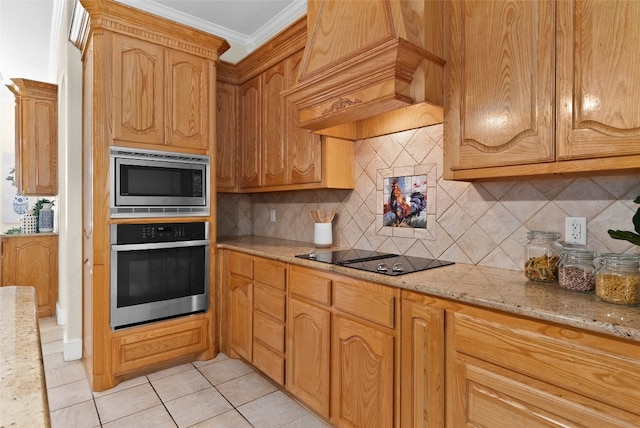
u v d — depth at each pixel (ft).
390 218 7.24
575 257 4.18
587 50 3.79
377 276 5.04
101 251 7.18
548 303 3.67
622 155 3.59
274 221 10.62
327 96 5.98
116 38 7.32
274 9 9.56
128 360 7.54
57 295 12.41
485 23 4.73
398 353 4.83
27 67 14.89
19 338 2.52
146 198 7.68
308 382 6.34
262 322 7.55
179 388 7.40
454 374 4.22
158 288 7.89
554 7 4.05
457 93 5.04
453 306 4.23
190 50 8.29
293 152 8.14
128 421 6.27
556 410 3.37
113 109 7.29
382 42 4.85
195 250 8.47
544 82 4.13
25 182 12.25
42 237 12.28
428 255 6.57
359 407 5.38
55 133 12.72
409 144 6.88
